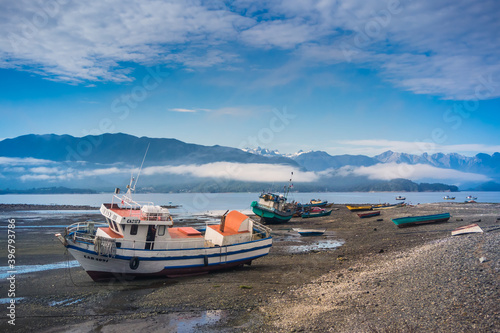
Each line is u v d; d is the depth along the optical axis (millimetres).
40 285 17984
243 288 17500
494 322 9953
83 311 14117
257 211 59094
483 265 15562
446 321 10570
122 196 21297
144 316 13531
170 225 20109
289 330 11586
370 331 10633
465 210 54375
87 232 20438
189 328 12250
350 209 81562
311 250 29625
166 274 19734
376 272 18062
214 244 22141
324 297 14844
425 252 20750
